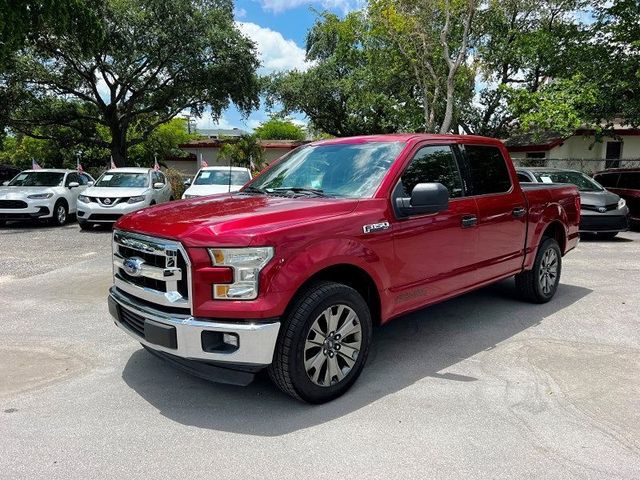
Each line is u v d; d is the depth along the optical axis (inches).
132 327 152.3
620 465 116.3
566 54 824.9
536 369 169.6
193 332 130.4
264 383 160.2
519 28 917.2
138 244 144.6
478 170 201.9
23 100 949.2
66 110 1015.6
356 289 160.6
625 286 282.7
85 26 722.8
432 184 154.9
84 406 144.7
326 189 173.3
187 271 132.0
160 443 125.9
